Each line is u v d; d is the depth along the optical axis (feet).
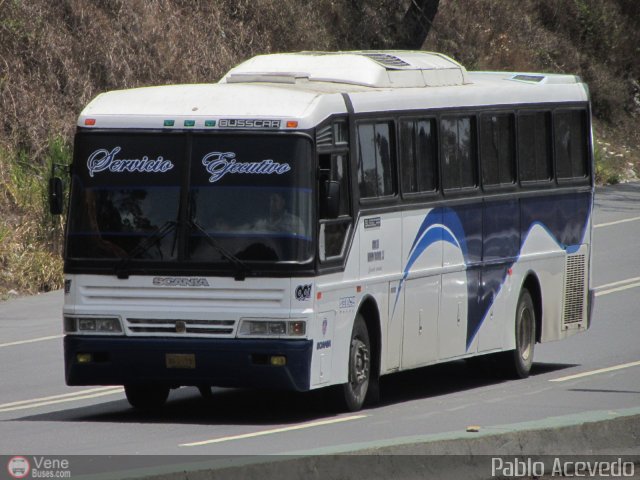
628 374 184.44
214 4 384.27
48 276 276.62
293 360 138.72
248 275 139.95
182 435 133.18
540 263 196.34
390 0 456.04
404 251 162.09
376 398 158.10
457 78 184.24
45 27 328.08
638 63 580.71
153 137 144.97
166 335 141.18
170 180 143.54
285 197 141.18
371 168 156.25
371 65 165.99
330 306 144.25
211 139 143.74
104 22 340.80
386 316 157.99
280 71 164.55
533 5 552.82
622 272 297.33
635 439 122.42
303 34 410.52
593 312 250.16
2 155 299.58
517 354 188.14
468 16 499.10
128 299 142.31
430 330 168.55
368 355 154.81
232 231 141.18
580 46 563.07
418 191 166.50
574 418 121.80
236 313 139.74
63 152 300.40
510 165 189.78
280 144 142.41
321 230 143.33
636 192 449.06
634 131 543.39
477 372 195.21
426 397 167.63
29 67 321.73
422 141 168.35
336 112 149.28
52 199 149.89
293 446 124.16
